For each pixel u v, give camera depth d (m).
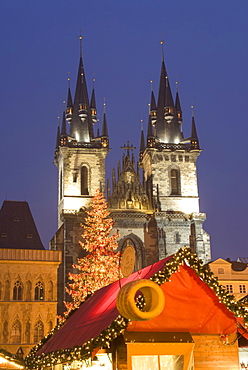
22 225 88.25
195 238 100.69
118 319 21.77
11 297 77.94
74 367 27.41
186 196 104.81
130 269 26.77
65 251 96.00
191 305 24.25
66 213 98.06
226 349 24.50
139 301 21.50
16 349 76.00
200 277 23.80
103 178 104.12
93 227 81.69
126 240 98.88
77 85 112.38
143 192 102.75
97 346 21.67
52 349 28.27
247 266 84.62
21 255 79.81
